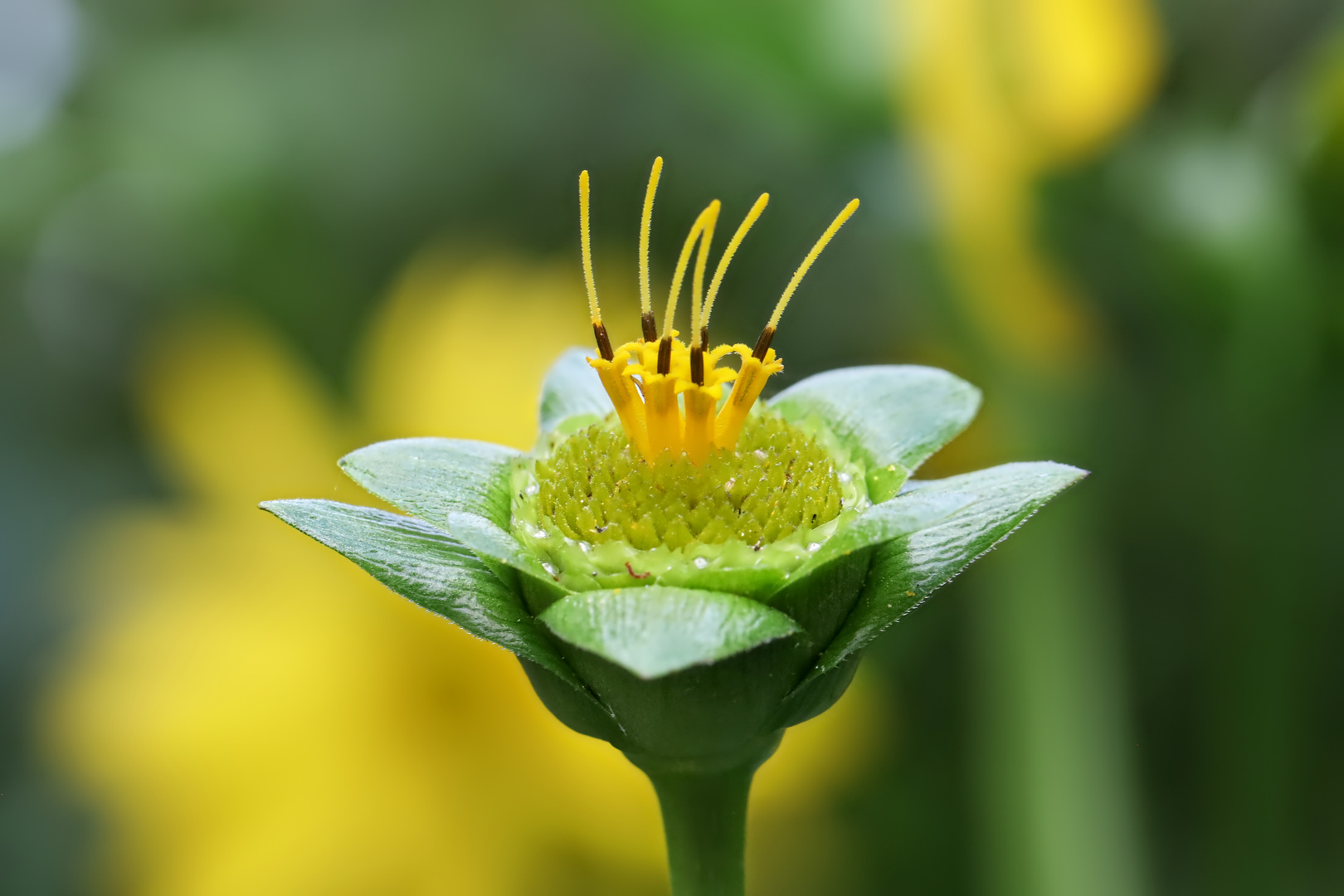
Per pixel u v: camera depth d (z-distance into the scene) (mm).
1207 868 244
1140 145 258
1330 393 249
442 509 177
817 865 245
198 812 229
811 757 231
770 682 173
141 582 238
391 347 250
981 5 246
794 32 252
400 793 229
